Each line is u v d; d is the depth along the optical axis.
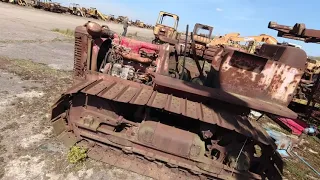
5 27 14.37
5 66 7.36
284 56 3.95
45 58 9.40
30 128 4.39
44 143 4.03
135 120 4.38
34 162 3.57
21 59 8.45
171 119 4.37
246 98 3.93
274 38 8.61
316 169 5.35
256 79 3.96
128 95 3.78
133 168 3.80
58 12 37.47
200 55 4.98
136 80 4.42
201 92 3.79
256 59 3.88
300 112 9.57
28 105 5.21
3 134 4.08
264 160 3.97
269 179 3.93
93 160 3.87
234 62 3.97
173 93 4.16
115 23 45.62
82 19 35.22
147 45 4.65
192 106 3.81
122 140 3.85
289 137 6.50
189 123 4.36
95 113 4.02
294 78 3.86
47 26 19.59
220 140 3.94
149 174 3.76
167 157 3.82
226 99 3.71
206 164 3.74
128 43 4.68
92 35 4.27
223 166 3.75
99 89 3.77
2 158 3.53
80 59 4.47
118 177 3.63
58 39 14.55
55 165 3.59
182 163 3.78
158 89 4.19
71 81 7.22
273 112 3.64
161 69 4.45
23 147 3.84
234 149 3.82
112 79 4.30
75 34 4.40
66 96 3.88
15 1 35.31
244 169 3.75
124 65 4.55
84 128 3.95
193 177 3.83
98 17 43.12
